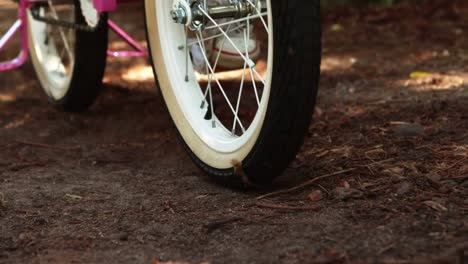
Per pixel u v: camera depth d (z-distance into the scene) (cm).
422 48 658
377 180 333
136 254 275
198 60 371
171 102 374
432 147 376
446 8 829
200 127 356
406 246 261
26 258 275
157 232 295
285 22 288
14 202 338
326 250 263
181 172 381
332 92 528
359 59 634
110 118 504
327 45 700
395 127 420
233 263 261
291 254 264
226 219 299
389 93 509
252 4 329
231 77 574
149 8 380
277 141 301
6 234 298
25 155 425
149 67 648
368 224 284
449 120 422
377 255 255
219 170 341
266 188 337
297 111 294
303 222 292
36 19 500
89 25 431
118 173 387
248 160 316
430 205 296
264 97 305
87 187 362
